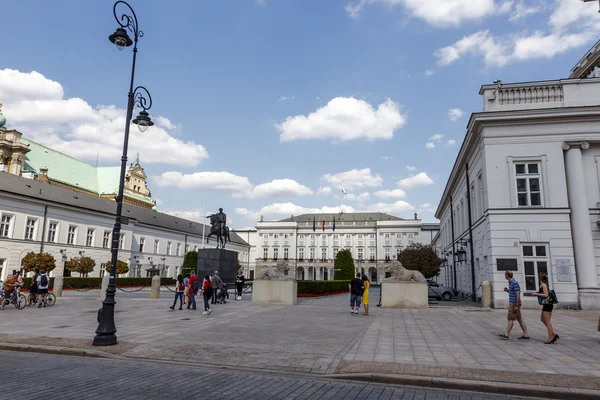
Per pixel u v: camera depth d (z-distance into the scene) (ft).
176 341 36.78
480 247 82.43
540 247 68.23
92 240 173.47
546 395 22.61
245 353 31.94
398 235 336.29
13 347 34.42
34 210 147.95
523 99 72.95
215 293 75.82
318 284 103.81
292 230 350.23
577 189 68.23
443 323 49.88
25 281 120.88
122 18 38.93
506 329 42.73
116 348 33.45
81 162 267.18
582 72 105.81
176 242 235.40
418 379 24.72
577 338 38.83
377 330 44.04
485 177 72.23
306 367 27.96
